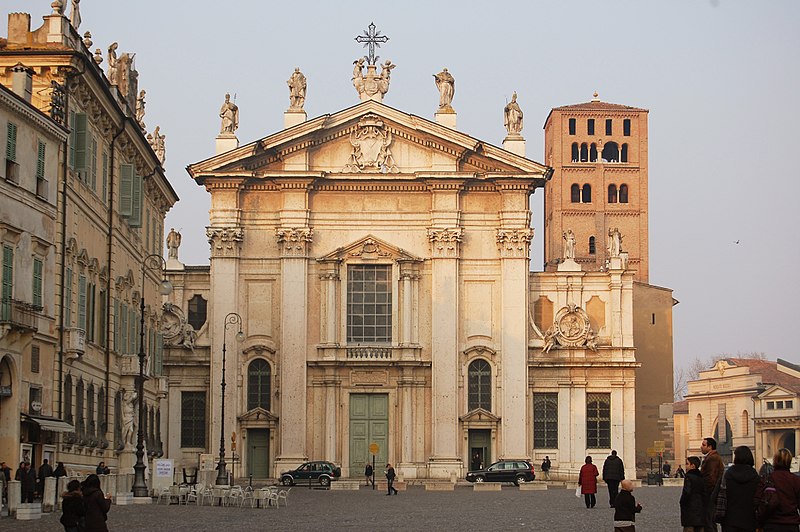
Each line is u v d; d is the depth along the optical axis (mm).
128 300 68875
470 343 92875
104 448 62188
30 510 42156
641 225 141500
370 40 94938
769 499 22766
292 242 92812
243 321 93000
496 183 93375
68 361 53969
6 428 47031
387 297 93250
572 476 92875
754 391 166250
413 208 93938
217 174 92375
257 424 91500
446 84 95312
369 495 73750
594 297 95688
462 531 40094
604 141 142500
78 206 56469
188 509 53562
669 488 87875
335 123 93562
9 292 46656
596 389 94312
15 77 50875
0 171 46031
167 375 92812
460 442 91938
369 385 92562
